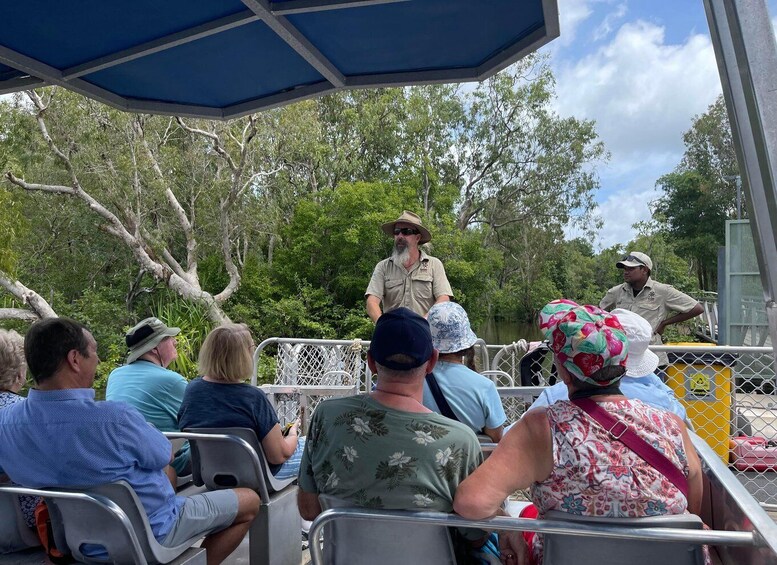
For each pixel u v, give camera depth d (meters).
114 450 2.40
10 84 3.91
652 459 1.81
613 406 1.87
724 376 4.62
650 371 2.71
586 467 1.80
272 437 3.28
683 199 51.06
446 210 28.89
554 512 1.84
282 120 21.83
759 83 1.48
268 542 3.18
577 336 1.85
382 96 30.36
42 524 2.62
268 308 22.89
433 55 3.57
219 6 2.97
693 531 1.67
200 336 19.94
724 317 9.08
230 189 21.59
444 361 2.81
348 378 5.89
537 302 38.91
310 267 24.22
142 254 20.39
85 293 21.45
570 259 46.88
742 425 4.78
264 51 3.53
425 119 30.69
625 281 5.95
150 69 3.71
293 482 3.55
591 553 1.80
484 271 27.31
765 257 1.51
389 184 26.98
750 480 4.50
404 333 2.03
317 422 2.11
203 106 4.39
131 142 19.95
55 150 18.52
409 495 1.96
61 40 3.29
